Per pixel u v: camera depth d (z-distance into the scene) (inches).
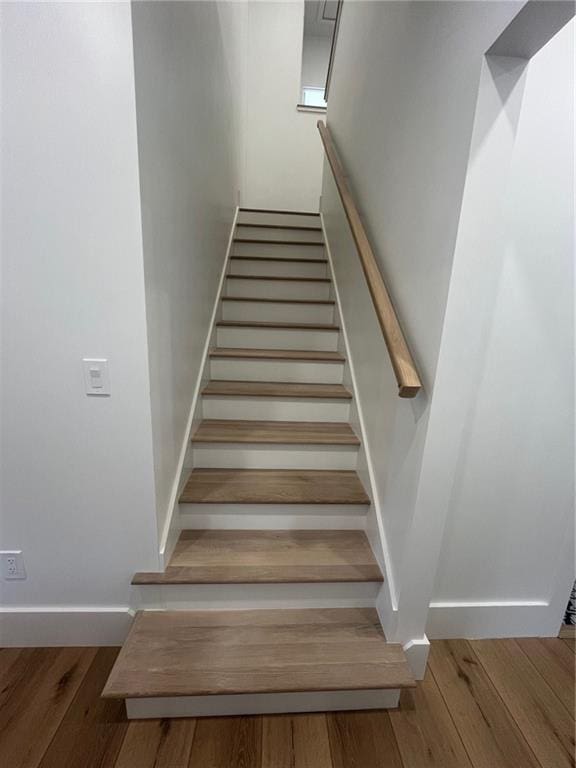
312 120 165.6
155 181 46.4
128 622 56.0
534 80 41.3
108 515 52.0
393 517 53.8
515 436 52.9
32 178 40.1
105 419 48.2
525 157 43.4
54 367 46.0
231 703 48.0
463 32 38.1
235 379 86.2
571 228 45.9
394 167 59.2
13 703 49.4
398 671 48.7
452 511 55.7
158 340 50.1
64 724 47.1
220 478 68.4
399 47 59.4
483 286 39.1
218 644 50.8
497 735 48.3
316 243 120.3
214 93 85.5
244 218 137.3
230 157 115.6
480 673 56.3
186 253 64.1
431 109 45.9
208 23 76.8
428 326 44.1
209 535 62.9
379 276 58.1
